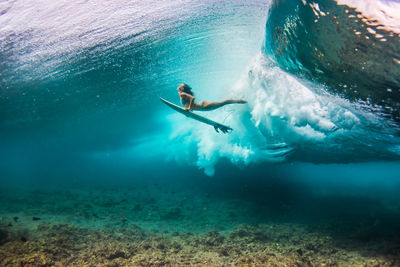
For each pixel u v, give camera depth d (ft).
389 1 7.77
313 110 18.22
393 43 7.75
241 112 25.73
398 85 8.48
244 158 33.22
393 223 20.25
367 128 16.39
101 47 26.94
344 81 10.27
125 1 23.39
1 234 15.34
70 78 34.12
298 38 10.50
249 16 22.43
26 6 23.36
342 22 8.48
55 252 13.73
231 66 25.96
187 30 25.34
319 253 15.44
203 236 18.62
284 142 25.70
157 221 23.59
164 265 13.14
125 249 14.82
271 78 19.56
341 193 34.58
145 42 26.32
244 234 19.17
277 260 13.09
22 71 31.86
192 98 13.56
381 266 12.62
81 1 23.41
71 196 34.22
